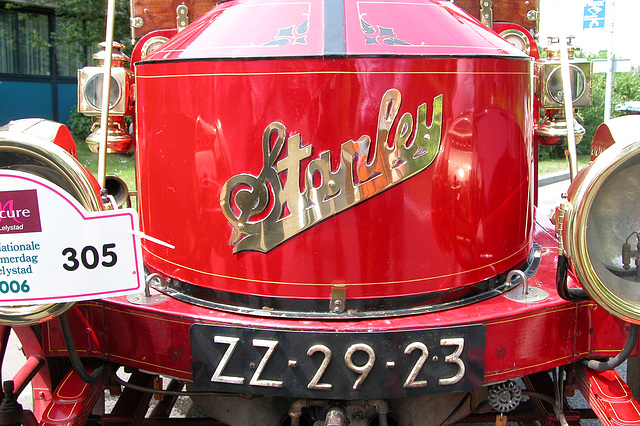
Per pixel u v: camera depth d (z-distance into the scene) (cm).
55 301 157
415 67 173
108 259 157
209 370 176
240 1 206
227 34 190
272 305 183
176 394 204
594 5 1011
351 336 167
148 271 214
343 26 180
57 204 154
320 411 192
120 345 192
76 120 1326
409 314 179
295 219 177
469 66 181
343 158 173
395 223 177
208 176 185
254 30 186
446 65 177
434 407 206
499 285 200
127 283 157
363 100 171
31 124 184
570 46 261
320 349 168
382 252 178
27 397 317
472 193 187
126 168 936
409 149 175
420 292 183
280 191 177
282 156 176
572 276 192
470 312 179
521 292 195
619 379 193
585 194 164
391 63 171
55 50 1394
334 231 176
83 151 1141
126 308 188
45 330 196
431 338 170
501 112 191
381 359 169
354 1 191
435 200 181
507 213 199
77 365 182
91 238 155
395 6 193
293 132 174
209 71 180
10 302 156
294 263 179
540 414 217
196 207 189
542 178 929
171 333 183
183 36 207
